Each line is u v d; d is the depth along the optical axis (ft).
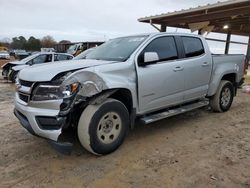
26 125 10.78
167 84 14.01
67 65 11.55
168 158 11.37
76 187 9.11
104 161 11.06
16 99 11.67
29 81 10.66
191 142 13.30
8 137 13.93
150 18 36.94
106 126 11.30
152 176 9.82
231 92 19.63
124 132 12.07
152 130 15.19
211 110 19.62
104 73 11.18
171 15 33.94
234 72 19.31
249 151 12.20
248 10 28.25
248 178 9.67
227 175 9.88
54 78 10.29
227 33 49.44
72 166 10.64
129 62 12.34
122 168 10.46
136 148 12.44
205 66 16.61
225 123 16.67
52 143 10.34
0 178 9.70
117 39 15.65
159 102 13.83
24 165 10.74
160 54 13.99
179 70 14.60
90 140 10.68
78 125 10.77
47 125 10.27
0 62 78.95
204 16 33.50
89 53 15.52
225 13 30.81
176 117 18.03
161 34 14.43
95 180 9.57
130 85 12.08
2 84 36.99
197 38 16.63
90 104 10.81
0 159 11.27
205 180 9.51
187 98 15.76
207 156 11.59
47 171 10.25
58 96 10.06
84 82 10.30
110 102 11.23
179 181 9.45
